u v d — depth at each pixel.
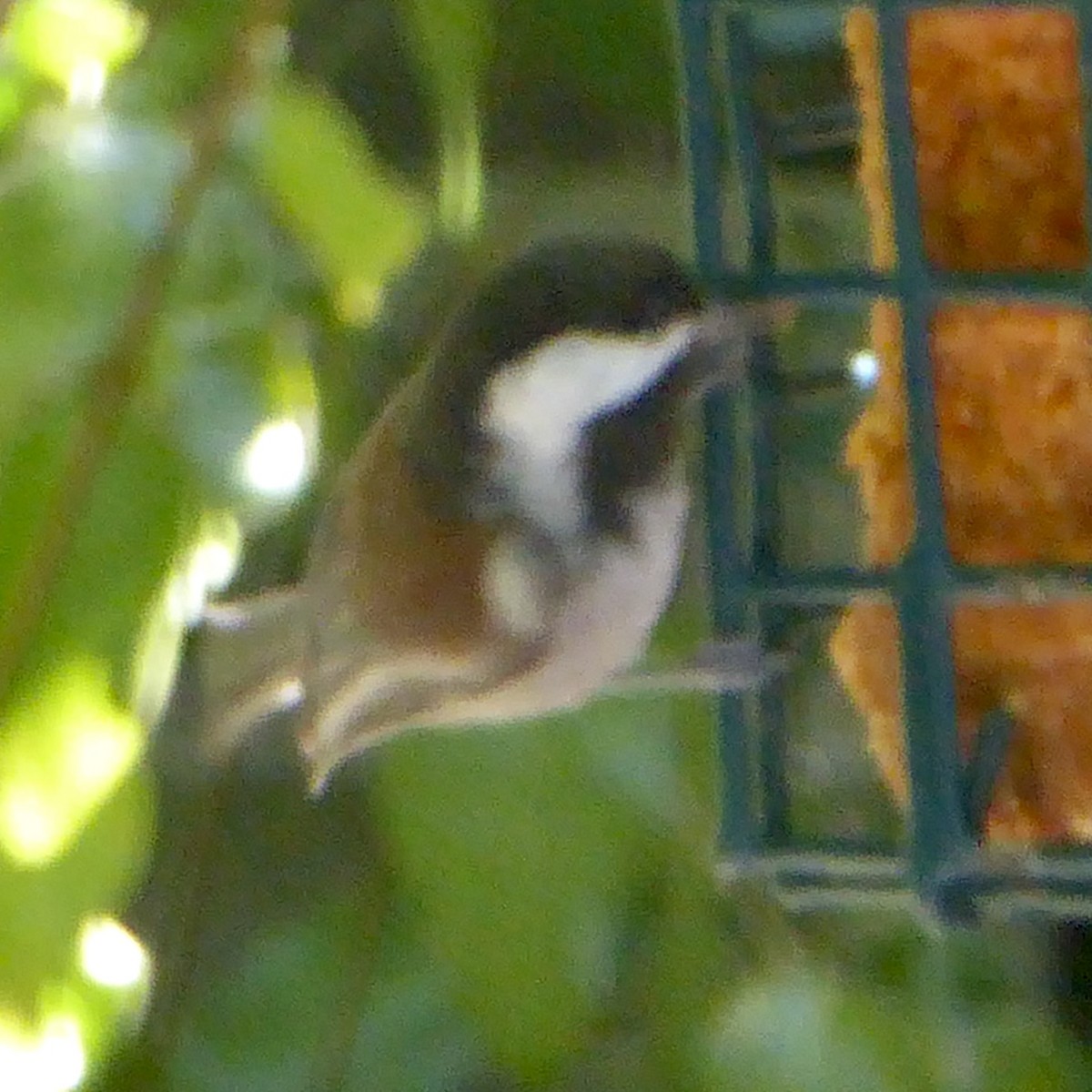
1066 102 2.79
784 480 3.47
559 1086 3.17
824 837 3.10
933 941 3.54
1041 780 2.71
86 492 2.89
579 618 2.90
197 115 3.05
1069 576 2.54
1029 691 2.73
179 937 3.64
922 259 2.62
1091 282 2.62
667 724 3.33
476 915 3.20
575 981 3.23
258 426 3.14
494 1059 3.21
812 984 3.46
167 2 3.14
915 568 2.57
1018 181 2.80
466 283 3.38
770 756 2.94
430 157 3.34
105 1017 2.88
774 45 3.25
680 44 2.81
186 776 3.66
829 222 3.38
